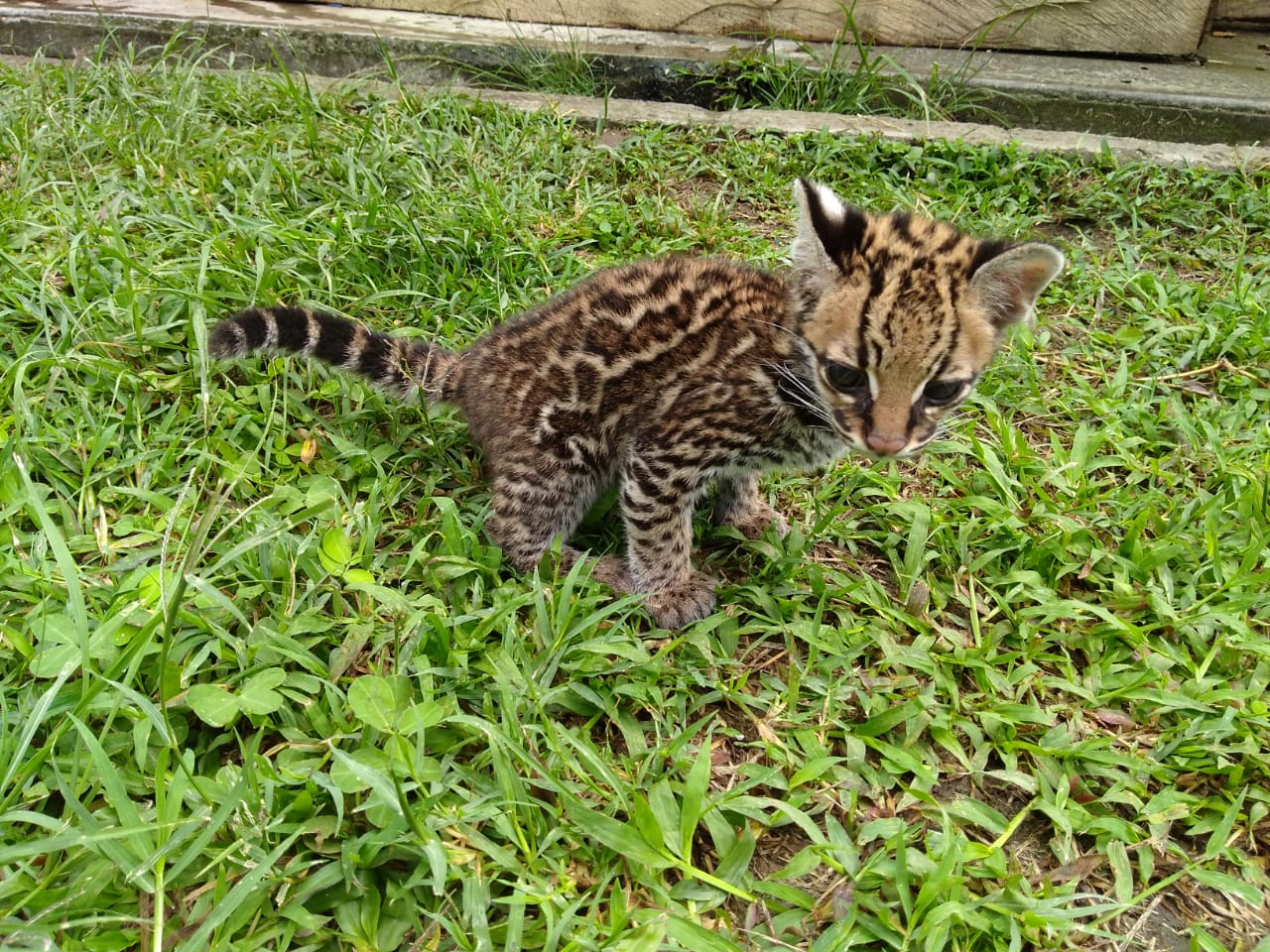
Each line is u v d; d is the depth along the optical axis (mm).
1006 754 377
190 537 408
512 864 311
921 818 356
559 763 347
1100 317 653
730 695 390
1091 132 917
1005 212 759
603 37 981
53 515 418
